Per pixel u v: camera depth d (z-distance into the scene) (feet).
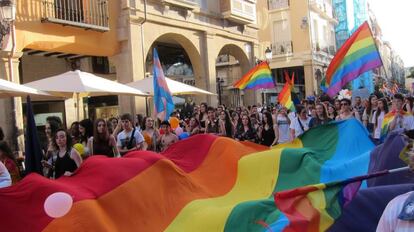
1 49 40.96
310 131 24.43
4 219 13.62
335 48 141.49
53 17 47.09
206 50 67.46
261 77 48.98
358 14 168.66
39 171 18.40
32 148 18.45
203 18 67.21
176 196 17.72
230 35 73.56
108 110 62.64
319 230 13.83
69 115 56.80
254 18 78.95
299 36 115.03
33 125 18.53
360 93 53.11
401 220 8.07
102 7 52.95
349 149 22.99
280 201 14.55
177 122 44.24
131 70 54.90
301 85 121.49
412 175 16.67
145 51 56.90
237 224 15.31
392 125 30.27
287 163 20.92
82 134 28.60
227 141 22.72
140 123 40.52
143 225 15.90
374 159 19.67
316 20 121.08
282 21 117.50
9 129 42.83
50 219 13.75
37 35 45.83
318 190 14.10
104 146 25.63
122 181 16.22
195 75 67.97
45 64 56.75
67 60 59.36
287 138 38.52
